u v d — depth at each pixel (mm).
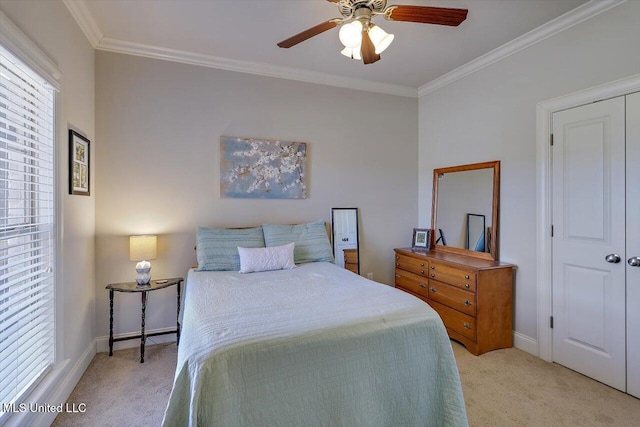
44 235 1820
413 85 3803
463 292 2762
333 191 3592
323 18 2387
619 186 2104
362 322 1550
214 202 3072
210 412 1189
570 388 2145
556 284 2480
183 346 1389
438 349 1630
